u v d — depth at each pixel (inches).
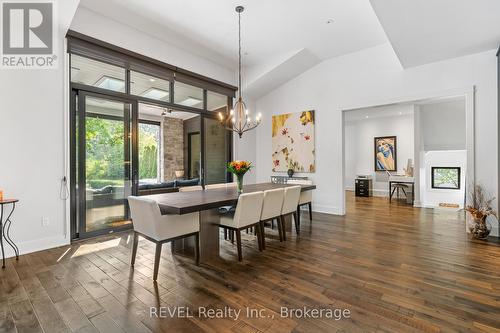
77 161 143.3
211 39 180.1
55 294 85.3
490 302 80.3
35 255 120.4
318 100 225.0
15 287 90.0
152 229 98.0
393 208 242.7
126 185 165.5
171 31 168.4
